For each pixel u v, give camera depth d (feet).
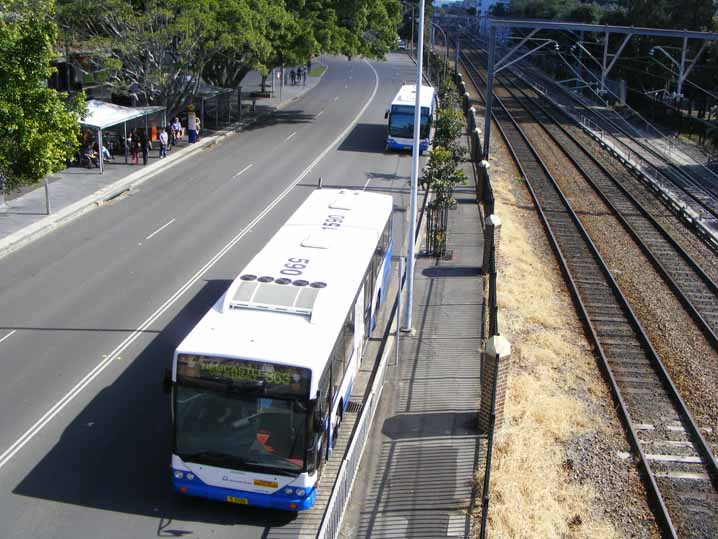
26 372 51.80
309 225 56.34
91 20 118.42
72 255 75.00
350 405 49.80
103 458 43.19
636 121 191.11
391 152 132.87
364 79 246.06
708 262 86.33
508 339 60.80
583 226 97.50
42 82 73.77
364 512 39.58
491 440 37.01
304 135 145.79
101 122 105.91
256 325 39.34
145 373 52.70
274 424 36.73
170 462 42.83
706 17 208.54
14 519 37.70
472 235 87.76
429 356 57.21
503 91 239.50
